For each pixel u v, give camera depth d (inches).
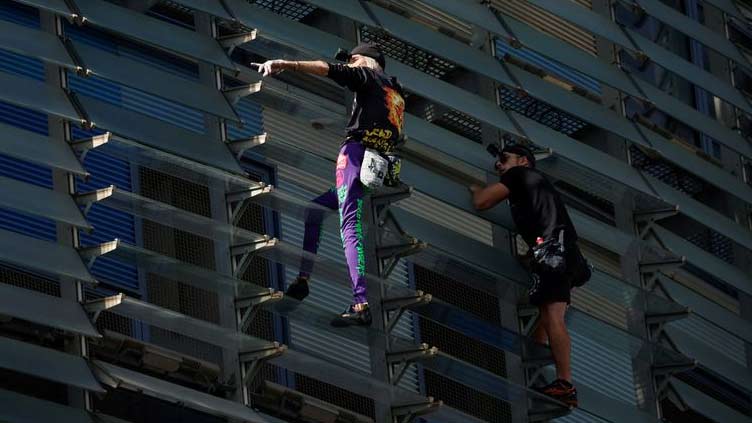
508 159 848.9
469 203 850.8
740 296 1023.6
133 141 767.1
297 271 898.1
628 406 887.7
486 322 841.5
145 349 803.4
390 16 873.5
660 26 1080.2
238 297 787.4
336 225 824.3
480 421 828.6
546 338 871.7
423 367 832.3
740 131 1064.2
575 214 907.4
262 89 813.2
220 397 789.9
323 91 901.2
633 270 930.1
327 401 895.1
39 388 799.1
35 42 762.8
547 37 928.9
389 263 835.4
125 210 768.3
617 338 876.6
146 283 855.7
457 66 962.7
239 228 811.4
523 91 891.4
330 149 940.6
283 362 792.3
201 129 913.5
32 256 727.7
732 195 984.9
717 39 1043.9
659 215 940.0
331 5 850.8
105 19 781.9
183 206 885.8
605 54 1000.9
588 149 914.7
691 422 1040.2
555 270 821.2
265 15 842.2
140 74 784.9
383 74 792.9
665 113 967.6
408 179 845.2
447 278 955.3
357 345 908.0
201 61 798.5
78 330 719.7
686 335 947.3
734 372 947.3
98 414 723.4
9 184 740.0
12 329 774.5
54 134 768.9
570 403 829.2
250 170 902.4
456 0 901.2
